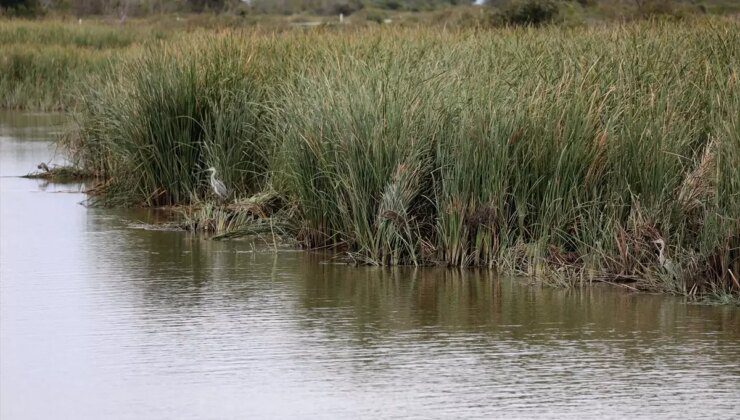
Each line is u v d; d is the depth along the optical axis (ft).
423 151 101.81
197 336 77.05
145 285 93.35
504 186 97.35
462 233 99.30
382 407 62.13
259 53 137.49
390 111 102.68
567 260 95.45
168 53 139.33
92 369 69.46
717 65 108.06
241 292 90.74
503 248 97.60
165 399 63.77
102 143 148.97
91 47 334.24
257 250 108.68
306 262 102.73
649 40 122.72
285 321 81.35
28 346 74.64
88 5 551.59
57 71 279.08
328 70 118.21
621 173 95.30
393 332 78.28
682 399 63.52
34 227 120.78
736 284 86.02
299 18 488.02
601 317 82.28
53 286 92.89
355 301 87.51
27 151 184.03
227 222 119.03
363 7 577.84
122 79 144.77
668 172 94.17
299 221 112.37
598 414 60.95
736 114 88.28
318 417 60.54
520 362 70.74
